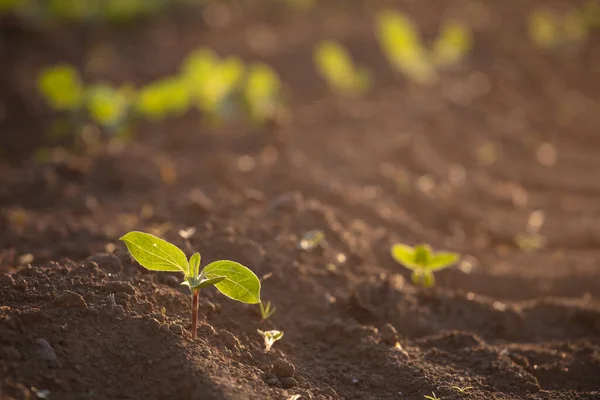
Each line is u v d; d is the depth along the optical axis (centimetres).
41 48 1264
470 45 1316
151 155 764
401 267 541
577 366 405
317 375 375
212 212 557
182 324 360
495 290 545
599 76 1250
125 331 338
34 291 354
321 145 832
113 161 730
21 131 964
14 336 317
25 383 298
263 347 381
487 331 458
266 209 557
